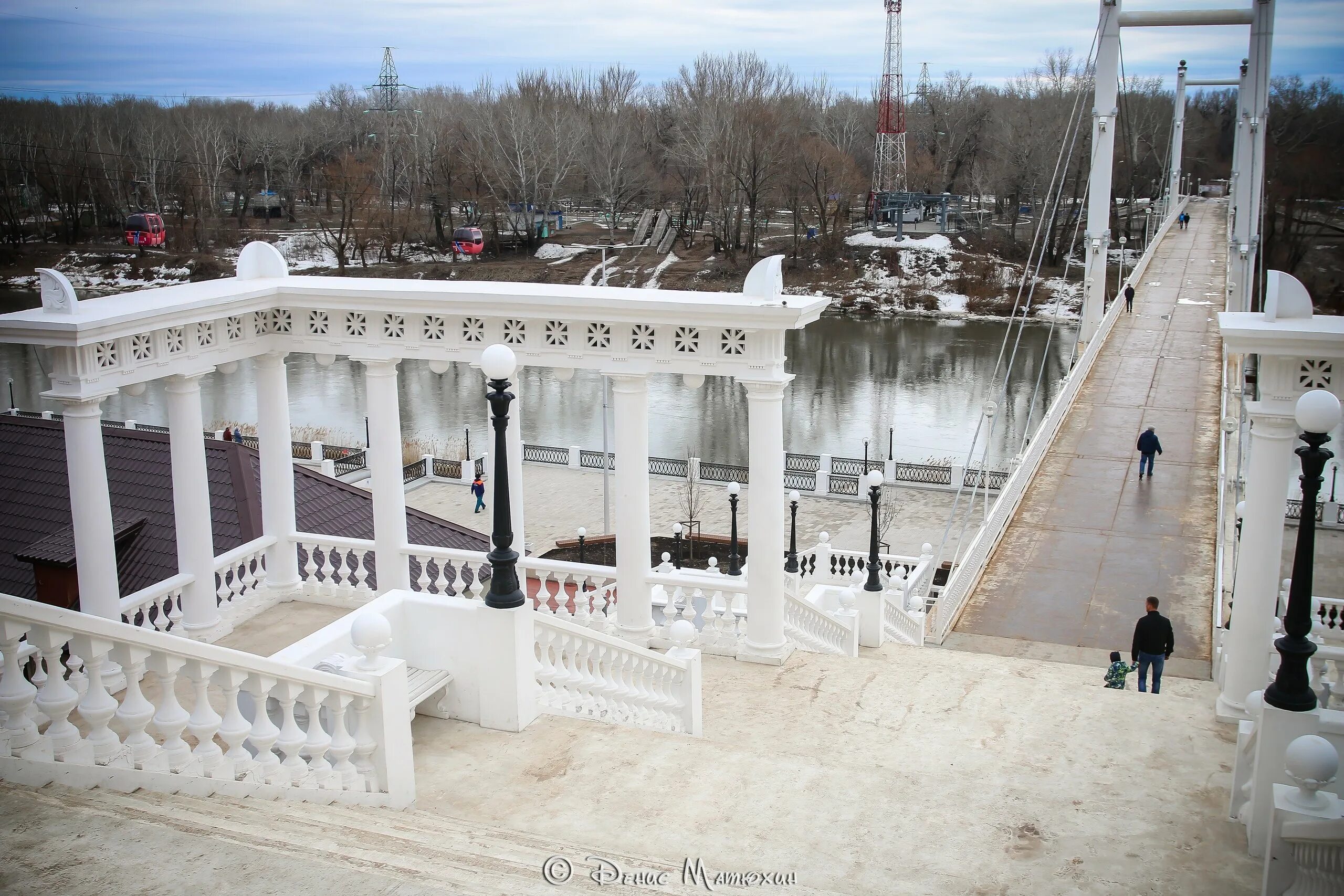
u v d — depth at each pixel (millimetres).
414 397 61781
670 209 108062
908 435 53250
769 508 13773
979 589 23891
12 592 17781
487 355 9523
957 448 50750
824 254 92562
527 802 8664
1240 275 51281
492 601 9914
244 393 60875
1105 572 24562
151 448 20984
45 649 6805
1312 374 11406
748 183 93375
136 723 7133
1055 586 23891
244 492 19594
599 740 9867
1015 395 60500
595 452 46000
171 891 5590
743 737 11797
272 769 7695
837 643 16719
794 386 63375
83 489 11977
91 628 6785
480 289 13938
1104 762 10938
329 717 8312
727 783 9070
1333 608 15438
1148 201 100125
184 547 13711
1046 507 29078
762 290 12984
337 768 8133
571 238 102000
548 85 121562
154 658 7105
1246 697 11984
